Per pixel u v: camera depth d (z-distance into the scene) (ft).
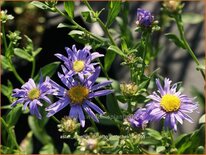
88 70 1.52
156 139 1.69
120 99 1.63
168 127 1.53
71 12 1.66
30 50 1.86
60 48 2.60
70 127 1.46
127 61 1.63
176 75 2.09
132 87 1.56
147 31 1.58
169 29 2.20
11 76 2.50
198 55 2.11
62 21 2.59
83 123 1.49
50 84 1.55
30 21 2.68
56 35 2.63
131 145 1.51
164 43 2.17
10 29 2.64
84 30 1.68
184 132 1.94
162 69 2.13
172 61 2.13
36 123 2.04
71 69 1.53
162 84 1.78
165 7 1.53
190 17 1.92
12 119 1.75
